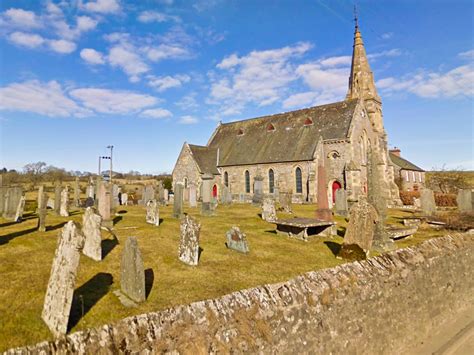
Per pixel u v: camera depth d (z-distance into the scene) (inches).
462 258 418.9
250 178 1716.3
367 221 447.2
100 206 631.8
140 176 4094.5
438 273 366.0
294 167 1546.5
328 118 1617.9
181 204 776.3
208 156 1892.2
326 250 514.0
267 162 1637.6
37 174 2753.4
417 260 342.6
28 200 1337.4
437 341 325.4
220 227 681.0
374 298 276.7
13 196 754.8
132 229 619.5
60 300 230.8
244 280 364.2
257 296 206.5
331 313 237.5
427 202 896.9
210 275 376.8
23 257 418.9
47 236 538.6
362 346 258.7
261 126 1899.6
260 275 383.9
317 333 224.8
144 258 430.0
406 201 1808.6
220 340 175.6
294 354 207.9
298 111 1800.0
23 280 334.3
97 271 374.0
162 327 162.7
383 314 283.1
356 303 259.1
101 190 636.1
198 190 1731.1
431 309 344.8
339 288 251.0
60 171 2950.3
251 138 1868.8
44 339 220.8
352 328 252.1
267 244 542.9
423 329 328.8
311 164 1476.4
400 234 577.9
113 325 154.3
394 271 306.8
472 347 315.3
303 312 219.1
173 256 446.0
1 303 274.5
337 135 1503.4
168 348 159.2
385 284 291.1
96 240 419.2
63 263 239.3
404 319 305.6
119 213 905.5
